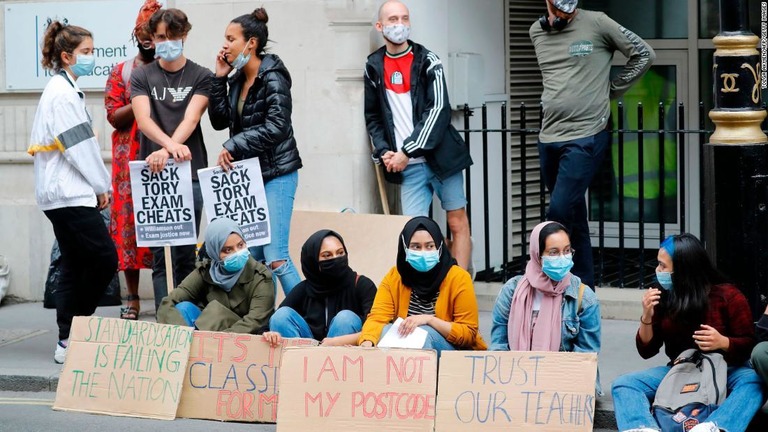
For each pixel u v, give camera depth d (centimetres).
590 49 1217
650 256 1541
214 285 1124
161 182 1220
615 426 1014
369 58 1320
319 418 977
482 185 1476
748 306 947
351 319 1054
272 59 1209
